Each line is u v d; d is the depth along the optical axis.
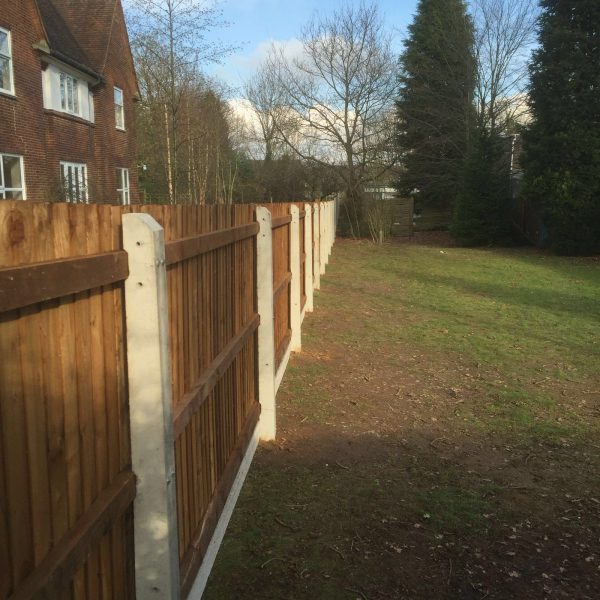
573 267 17.84
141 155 29.08
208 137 30.14
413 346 8.22
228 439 3.64
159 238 2.06
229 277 3.72
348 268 17.31
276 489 4.09
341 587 3.09
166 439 2.12
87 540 1.70
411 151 32.12
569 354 7.90
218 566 3.22
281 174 34.59
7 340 1.36
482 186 24.22
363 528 3.63
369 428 5.25
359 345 8.17
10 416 1.37
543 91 20.09
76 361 1.71
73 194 18.06
